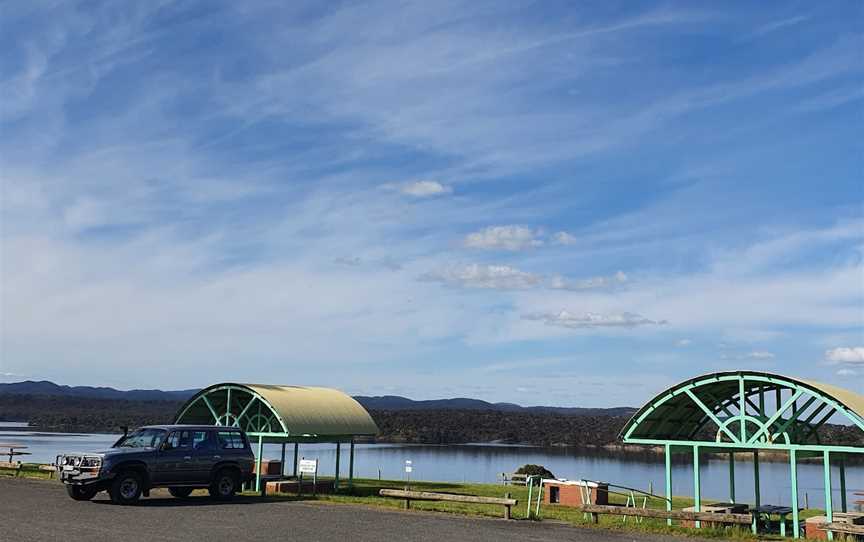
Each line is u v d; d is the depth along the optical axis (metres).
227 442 22.28
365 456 98.69
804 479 71.19
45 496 21.06
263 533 15.34
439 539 15.12
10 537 14.11
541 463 88.56
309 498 22.91
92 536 14.38
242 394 28.39
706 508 19.98
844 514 19.31
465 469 73.19
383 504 21.52
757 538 16.80
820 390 18.06
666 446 20.53
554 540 15.42
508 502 18.95
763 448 18.89
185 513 18.25
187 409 28.66
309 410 27.53
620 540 15.73
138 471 20.30
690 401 21.34
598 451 132.88
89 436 126.38
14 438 109.00
